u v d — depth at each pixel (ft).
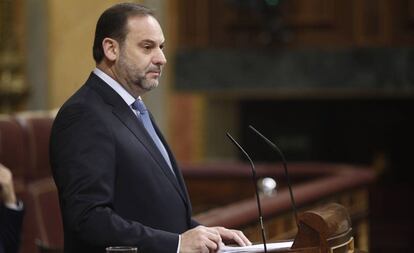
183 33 94.43
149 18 28.48
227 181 68.54
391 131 104.17
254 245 27.68
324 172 66.95
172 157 30.32
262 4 92.99
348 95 96.37
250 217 42.91
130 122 28.17
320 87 94.02
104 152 27.09
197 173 68.85
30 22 82.58
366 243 65.10
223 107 98.12
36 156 49.16
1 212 36.65
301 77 94.02
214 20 94.27
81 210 26.32
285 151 103.55
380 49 93.86
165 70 94.02
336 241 26.94
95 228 26.13
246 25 93.86
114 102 28.19
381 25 93.97
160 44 28.53
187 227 29.30
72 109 27.58
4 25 83.10
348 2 93.97
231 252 26.63
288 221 49.37
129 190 27.55
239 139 102.01
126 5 28.60
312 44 94.02
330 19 93.86
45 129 50.14
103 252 26.43
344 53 93.86
